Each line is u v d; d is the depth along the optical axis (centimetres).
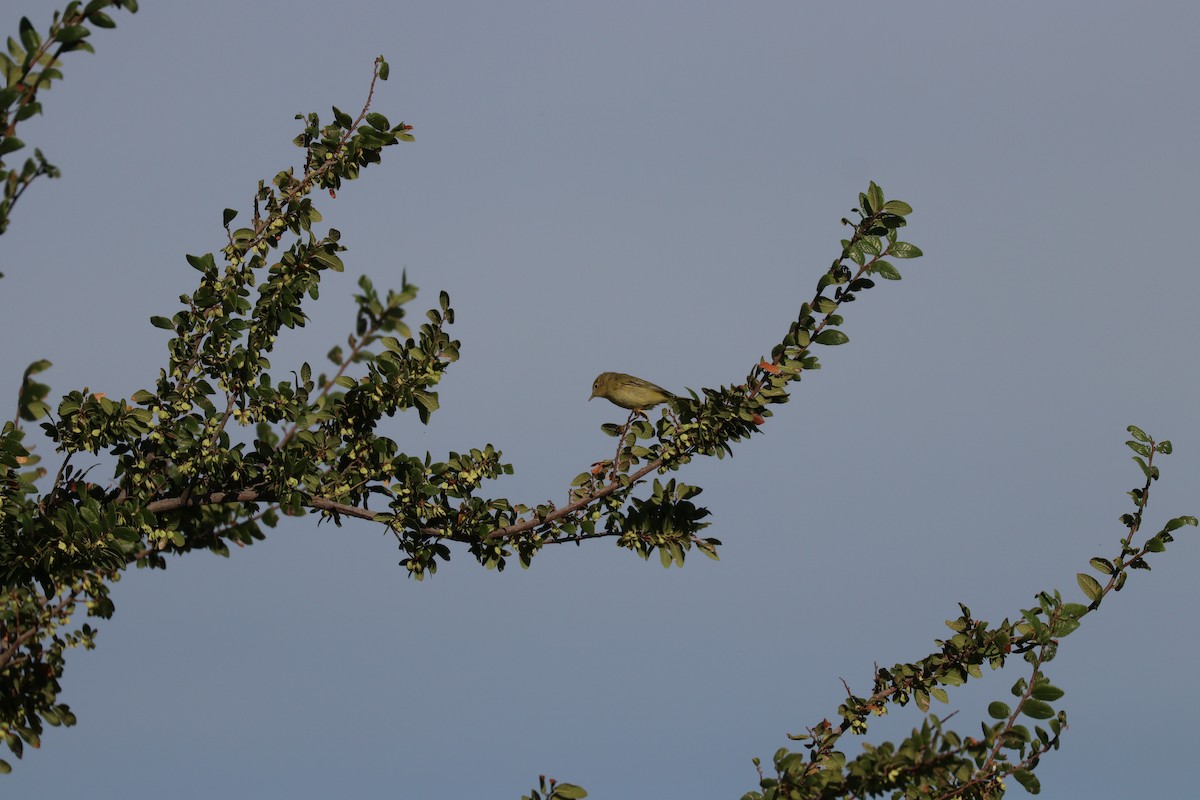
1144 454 1204
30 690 1093
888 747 991
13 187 909
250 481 1299
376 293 912
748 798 1034
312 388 1329
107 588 1127
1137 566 1184
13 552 1148
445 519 1287
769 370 1295
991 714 1026
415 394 1263
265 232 1359
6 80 936
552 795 966
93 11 945
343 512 1275
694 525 1316
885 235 1288
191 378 1304
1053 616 1142
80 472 1248
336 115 1391
